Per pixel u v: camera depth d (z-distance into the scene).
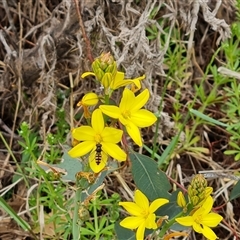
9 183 0.28
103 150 0.15
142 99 0.16
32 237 0.26
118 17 0.28
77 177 0.16
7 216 0.26
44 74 0.28
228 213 0.26
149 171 0.22
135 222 0.17
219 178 0.27
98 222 0.26
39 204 0.25
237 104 0.28
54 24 0.28
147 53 0.27
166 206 0.21
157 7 0.29
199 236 0.26
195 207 0.16
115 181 0.27
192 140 0.28
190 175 0.28
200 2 0.28
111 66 0.15
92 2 0.27
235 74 0.28
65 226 0.24
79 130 0.15
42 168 0.25
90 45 0.27
